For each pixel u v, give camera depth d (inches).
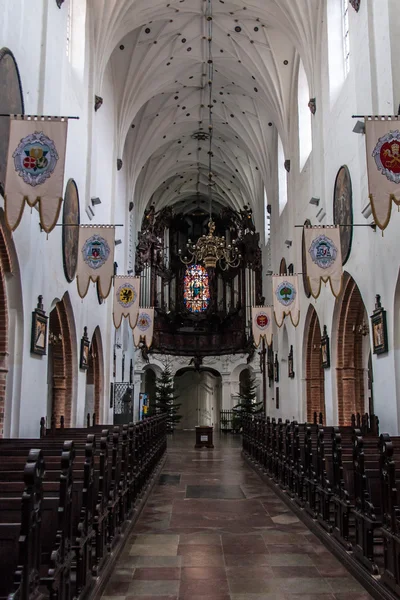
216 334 1502.2
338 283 518.3
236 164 1332.4
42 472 140.6
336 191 643.5
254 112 1100.5
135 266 1341.0
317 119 725.3
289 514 371.9
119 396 952.3
